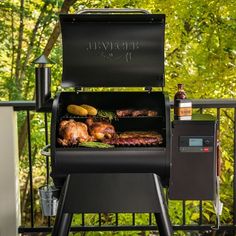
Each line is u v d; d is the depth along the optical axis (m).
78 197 2.70
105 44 2.96
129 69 2.98
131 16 2.85
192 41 5.86
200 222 3.49
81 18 2.88
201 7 5.59
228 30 5.63
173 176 2.87
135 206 2.70
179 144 2.84
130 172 2.71
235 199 3.51
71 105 2.99
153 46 2.96
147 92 3.04
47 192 3.15
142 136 2.85
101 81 2.99
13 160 3.37
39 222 6.97
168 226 2.71
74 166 2.69
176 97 3.03
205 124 2.82
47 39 6.99
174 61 5.81
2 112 3.34
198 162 2.85
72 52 2.96
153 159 2.69
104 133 2.86
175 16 5.59
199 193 2.88
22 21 6.85
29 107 3.38
